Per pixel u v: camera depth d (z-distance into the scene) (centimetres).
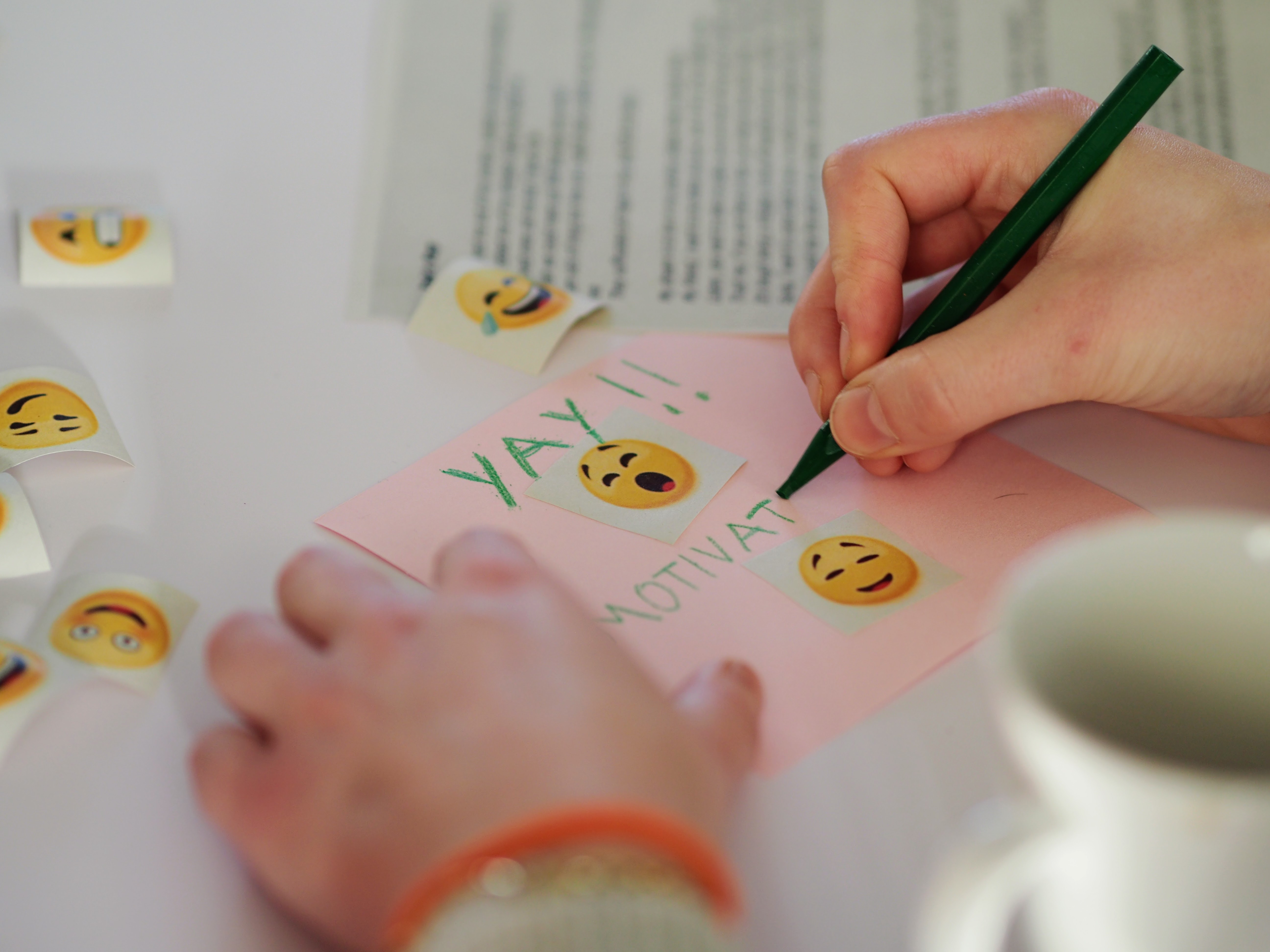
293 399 51
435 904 37
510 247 56
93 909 41
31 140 58
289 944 40
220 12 64
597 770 38
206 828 42
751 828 42
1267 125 59
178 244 56
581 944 36
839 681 44
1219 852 32
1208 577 37
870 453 48
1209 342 47
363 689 40
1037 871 35
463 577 42
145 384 51
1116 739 38
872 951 40
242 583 46
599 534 48
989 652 37
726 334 54
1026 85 61
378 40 63
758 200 58
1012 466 49
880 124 60
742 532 48
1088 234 48
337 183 58
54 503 48
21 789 42
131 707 44
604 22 63
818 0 64
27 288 54
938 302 49
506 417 51
